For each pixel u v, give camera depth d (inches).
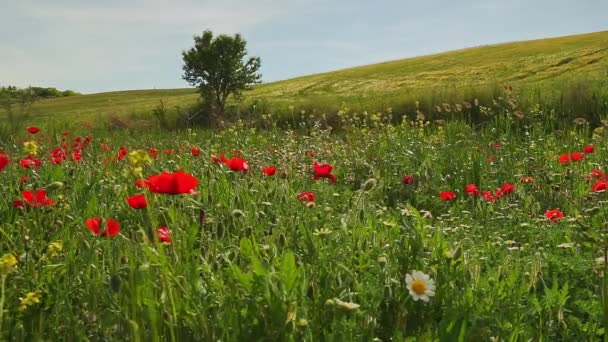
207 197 160.2
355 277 106.6
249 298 86.1
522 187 256.5
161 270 83.7
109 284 92.0
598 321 114.7
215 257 101.0
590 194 216.1
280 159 276.2
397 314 102.7
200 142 438.6
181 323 85.8
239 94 1067.3
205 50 1011.3
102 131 644.1
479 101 662.5
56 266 101.0
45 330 92.7
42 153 272.2
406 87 1576.0
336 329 86.3
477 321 98.4
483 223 212.8
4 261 76.1
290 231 132.3
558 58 1668.3
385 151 373.4
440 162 345.4
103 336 90.5
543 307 116.0
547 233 184.2
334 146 382.9
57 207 137.4
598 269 127.7
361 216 132.6
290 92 1802.4
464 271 116.0
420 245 116.8
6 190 181.0
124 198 161.2
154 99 2171.5
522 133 454.3
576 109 573.9
